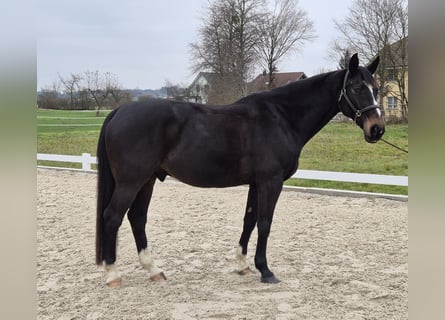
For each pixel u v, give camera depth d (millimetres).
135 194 3582
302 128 3938
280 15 28703
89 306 3305
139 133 3506
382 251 4723
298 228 5699
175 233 5504
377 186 8914
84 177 10133
